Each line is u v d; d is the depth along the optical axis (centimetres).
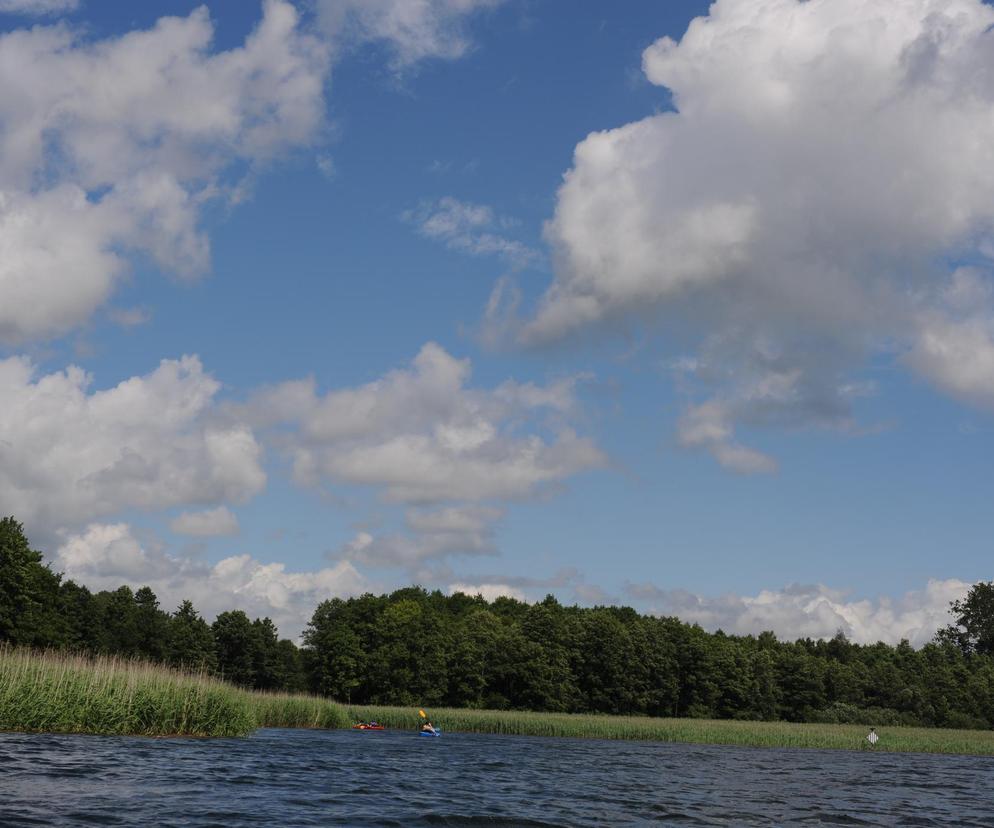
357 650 13975
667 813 2680
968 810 3188
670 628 15675
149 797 2350
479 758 4781
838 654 18912
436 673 14162
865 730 10644
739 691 14950
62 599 11231
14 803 2106
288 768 3391
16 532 9825
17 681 4047
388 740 6147
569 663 14875
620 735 8638
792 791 3619
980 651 18312
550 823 2334
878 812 2997
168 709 4447
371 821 2203
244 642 14462
